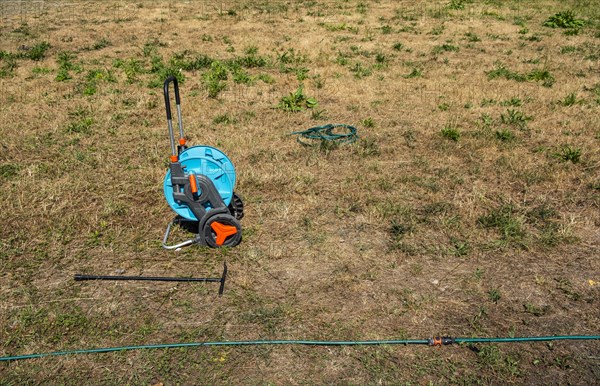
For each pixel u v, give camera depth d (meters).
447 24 16.95
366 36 15.40
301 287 4.80
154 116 9.10
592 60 12.62
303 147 7.83
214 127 8.60
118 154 7.56
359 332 4.28
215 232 5.27
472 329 4.32
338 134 8.27
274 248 5.32
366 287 4.79
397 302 4.61
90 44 14.49
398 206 6.10
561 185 6.68
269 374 3.89
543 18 17.62
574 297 4.68
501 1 20.69
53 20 17.39
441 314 4.48
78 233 5.62
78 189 6.47
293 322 4.38
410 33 15.84
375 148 7.73
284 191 6.49
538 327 4.34
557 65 12.23
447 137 8.12
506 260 5.20
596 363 4.00
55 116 9.02
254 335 4.25
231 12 18.58
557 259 5.22
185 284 4.83
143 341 4.19
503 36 15.28
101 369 3.92
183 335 4.24
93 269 5.05
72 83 10.94
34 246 5.39
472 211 5.97
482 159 7.40
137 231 5.66
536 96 10.09
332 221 5.85
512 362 3.98
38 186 6.52
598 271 5.04
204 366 3.95
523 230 5.65
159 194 6.41
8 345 4.14
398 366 3.96
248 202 6.22
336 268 5.06
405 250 5.31
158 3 20.73
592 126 8.48
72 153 7.54
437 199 6.31
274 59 12.92
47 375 3.87
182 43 14.68
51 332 4.27
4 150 7.60
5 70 11.76
